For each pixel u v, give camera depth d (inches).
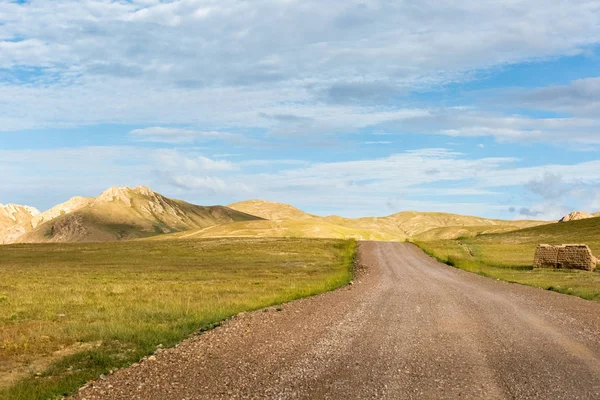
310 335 568.4
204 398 355.6
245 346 519.5
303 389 368.5
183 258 2711.6
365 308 786.8
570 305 824.9
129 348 580.7
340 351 487.8
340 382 384.8
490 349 495.5
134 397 366.6
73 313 846.5
